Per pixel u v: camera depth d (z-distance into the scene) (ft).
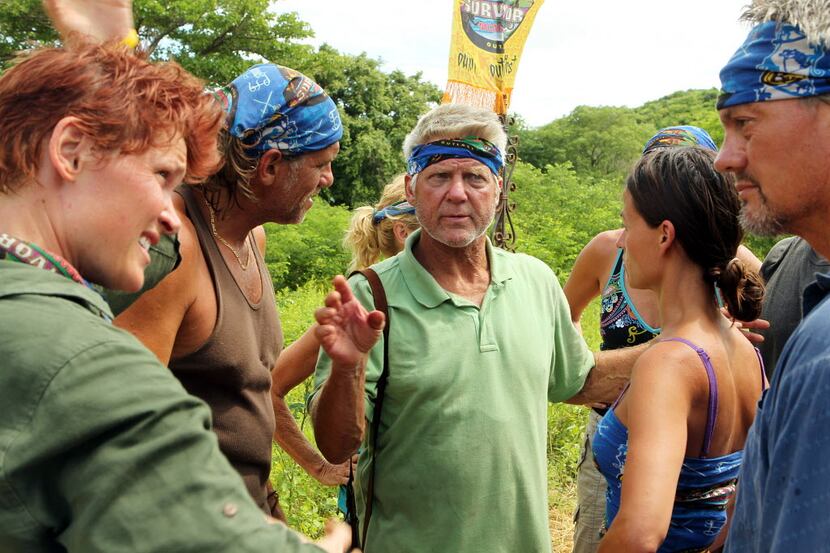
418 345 7.74
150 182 4.17
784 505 3.89
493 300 8.07
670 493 5.74
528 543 7.83
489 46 14.61
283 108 6.90
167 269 5.73
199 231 6.63
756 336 7.79
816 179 4.52
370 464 7.92
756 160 4.68
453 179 7.86
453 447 7.54
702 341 6.38
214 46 92.38
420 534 7.59
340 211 78.59
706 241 6.47
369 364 7.76
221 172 6.87
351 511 8.38
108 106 3.95
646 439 5.92
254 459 7.09
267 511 7.55
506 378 7.86
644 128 209.46
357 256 12.55
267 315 7.57
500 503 7.64
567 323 8.79
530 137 211.00
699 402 6.25
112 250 4.15
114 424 3.41
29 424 3.40
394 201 11.94
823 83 4.38
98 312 3.95
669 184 6.53
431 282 7.93
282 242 62.39
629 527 5.64
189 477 3.48
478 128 7.85
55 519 3.50
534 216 70.54
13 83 3.96
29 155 3.93
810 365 3.88
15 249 3.85
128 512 3.35
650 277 6.88
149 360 3.73
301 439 9.33
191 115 4.34
